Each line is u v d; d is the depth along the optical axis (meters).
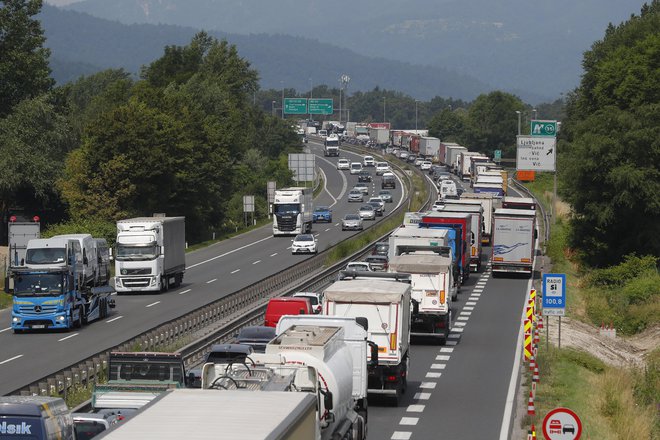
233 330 96.12
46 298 106.00
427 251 115.19
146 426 28.53
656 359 111.75
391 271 99.25
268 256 192.88
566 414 45.53
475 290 146.12
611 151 179.50
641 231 183.25
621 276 167.25
